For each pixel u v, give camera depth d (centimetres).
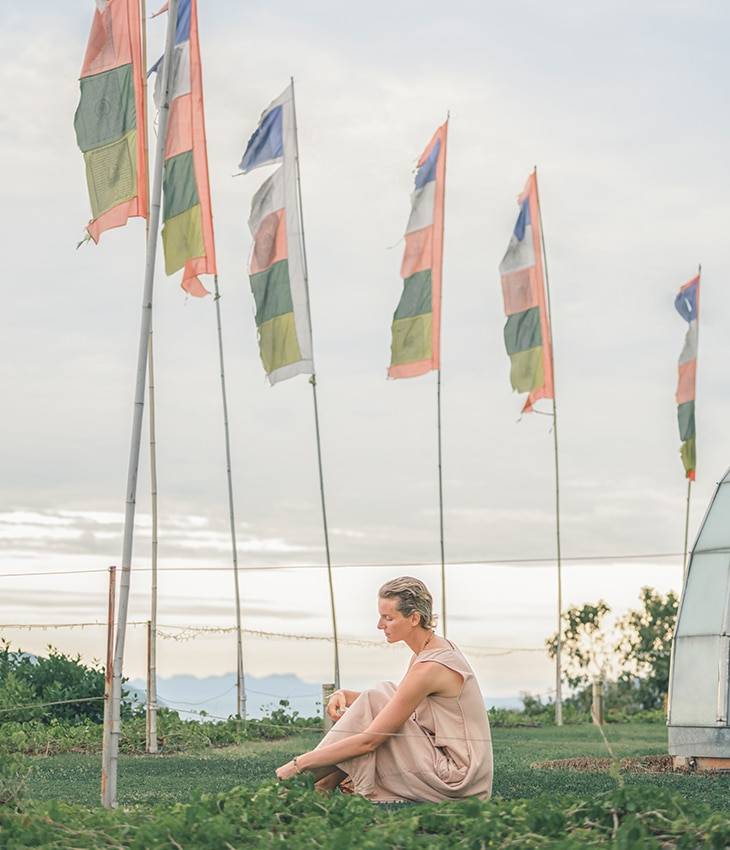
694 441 2419
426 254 1981
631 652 2916
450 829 600
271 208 1207
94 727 1490
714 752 1264
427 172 2000
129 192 932
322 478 2014
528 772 1151
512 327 2292
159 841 567
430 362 1969
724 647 1286
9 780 675
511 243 2284
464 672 720
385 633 741
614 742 1680
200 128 1185
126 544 802
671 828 574
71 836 592
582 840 571
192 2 1166
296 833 590
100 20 952
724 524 1358
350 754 703
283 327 1178
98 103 948
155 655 1438
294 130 1256
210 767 1178
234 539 2011
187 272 1190
